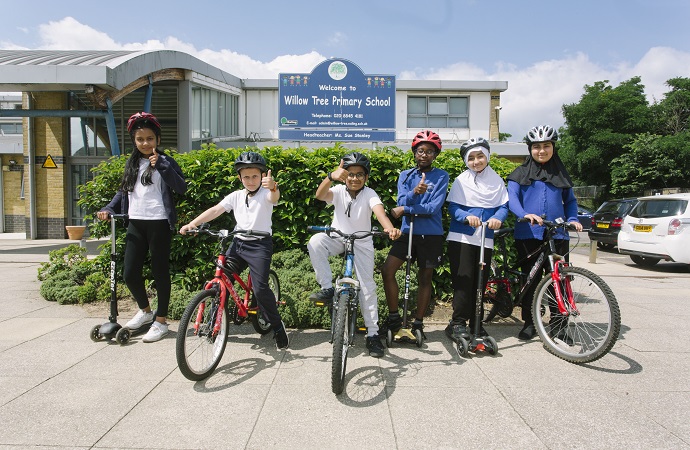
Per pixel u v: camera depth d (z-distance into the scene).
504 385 3.26
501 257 5.37
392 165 5.44
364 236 3.51
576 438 2.57
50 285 5.77
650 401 3.02
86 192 5.75
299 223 5.60
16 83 10.63
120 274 5.65
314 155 5.57
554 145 4.34
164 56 13.62
